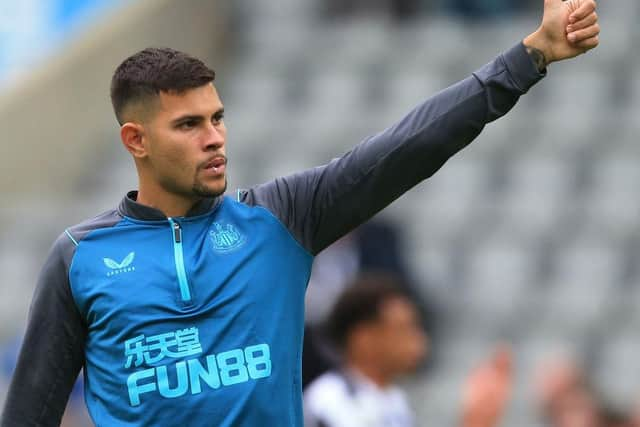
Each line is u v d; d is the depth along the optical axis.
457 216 40.75
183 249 13.68
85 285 13.72
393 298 22.39
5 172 43.22
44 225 42.69
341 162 13.97
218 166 13.67
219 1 48.22
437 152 13.80
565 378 30.45
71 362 14.04
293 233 13.93
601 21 45.47
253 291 13.56
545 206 40.59
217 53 48.03
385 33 47.31
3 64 44.16
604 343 36.31
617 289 37.84
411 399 35.03
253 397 13.29
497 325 37.28
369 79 45.81
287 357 13.58
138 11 47.00
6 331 40.12
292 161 43.22
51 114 44.47
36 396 14.02
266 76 46.75
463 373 35.66
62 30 45.72
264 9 48.53
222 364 13.33
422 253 39.56
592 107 43.25
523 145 42.47
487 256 39.28
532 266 38.88
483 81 13.80
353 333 22.42
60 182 44.47
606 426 30.17
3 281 41.59
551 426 30.70
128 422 13.38
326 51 47.06
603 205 40.25
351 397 21.95
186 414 13.23
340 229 14.06
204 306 13.45
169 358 13.32
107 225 13.92
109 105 46.34
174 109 13.61
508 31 46.09
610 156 41.53
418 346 22.58
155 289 13.51
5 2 44.25
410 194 41.66
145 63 13.76
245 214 13.89
